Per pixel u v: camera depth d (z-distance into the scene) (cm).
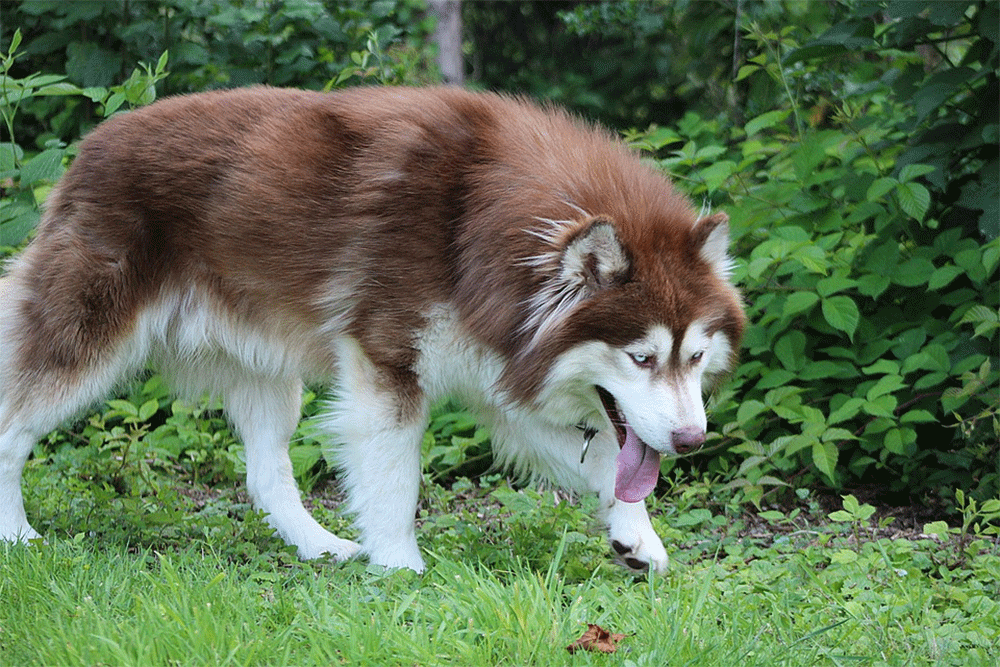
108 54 991
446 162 566
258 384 653
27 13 1036
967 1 721
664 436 511
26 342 589
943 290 780
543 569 558
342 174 577
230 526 609
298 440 777
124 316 593
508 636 429
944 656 445
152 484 704
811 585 541
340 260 570
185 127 603
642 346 513
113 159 596
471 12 2016
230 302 610
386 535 569
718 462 758
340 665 405
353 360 575
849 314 704
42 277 589
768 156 962
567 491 747
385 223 561
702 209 594
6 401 591
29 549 522
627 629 447
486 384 575
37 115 1016
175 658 403
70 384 585
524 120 586
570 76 1855
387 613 452
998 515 603
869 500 745
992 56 730
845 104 858
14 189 815
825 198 811
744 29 1013
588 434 582
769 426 769
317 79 1016
